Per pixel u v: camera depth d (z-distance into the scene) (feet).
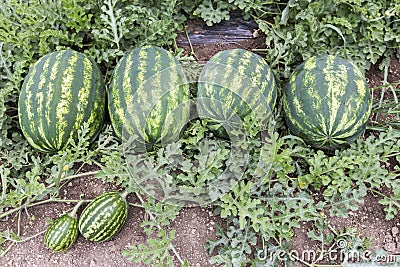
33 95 4.08
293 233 4.33
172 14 5.03
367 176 4.33
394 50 5.02
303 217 4.14
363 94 4.10
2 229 4.37
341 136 4.10
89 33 4.87
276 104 4.66
